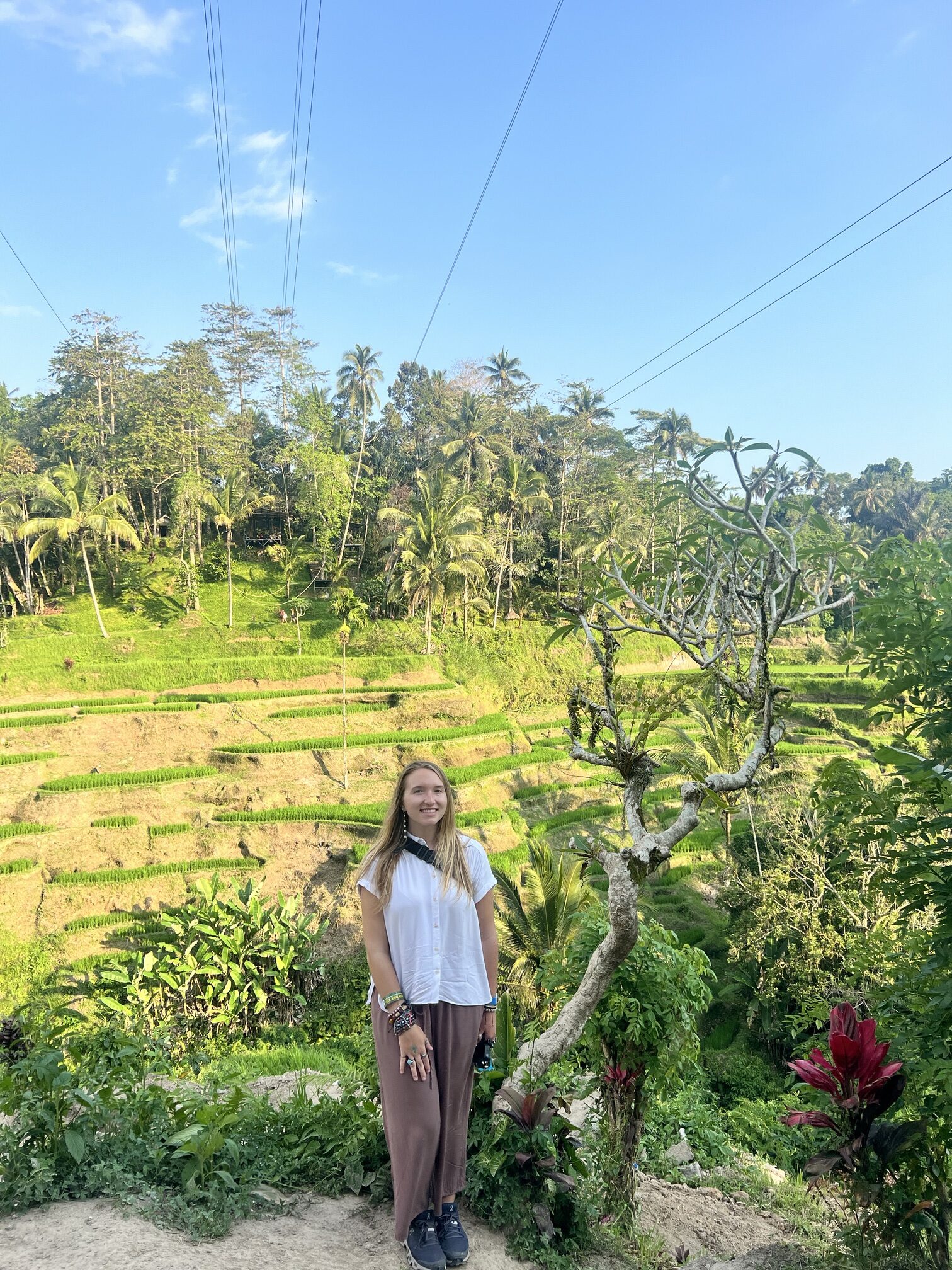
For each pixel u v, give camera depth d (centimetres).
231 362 6962
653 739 2770
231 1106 389
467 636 4981
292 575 5659
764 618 440
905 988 499
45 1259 277
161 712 3825
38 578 5525
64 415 5938
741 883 2492
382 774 3638
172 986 2281
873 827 501
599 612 539
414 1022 302
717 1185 616
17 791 3334
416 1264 305
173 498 5456
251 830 3138
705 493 455
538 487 6256
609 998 479
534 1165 375
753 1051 2320
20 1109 353
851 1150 407
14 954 2650
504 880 2206
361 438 6488
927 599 589
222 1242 312
